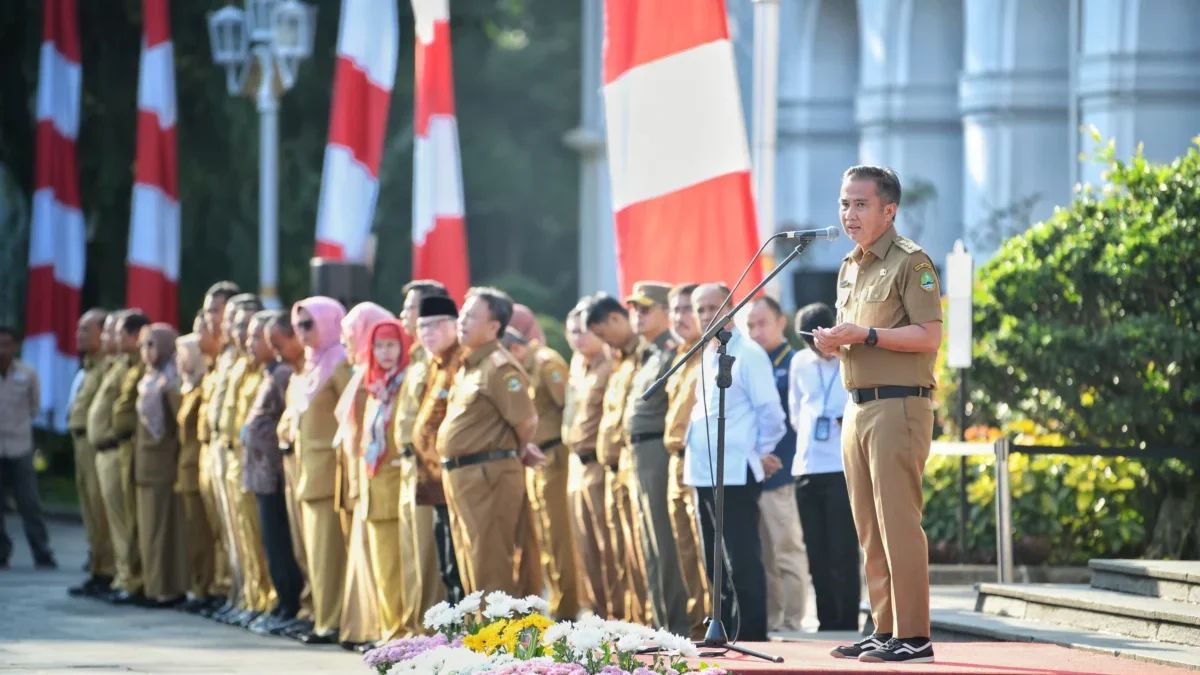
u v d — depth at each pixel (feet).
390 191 291.58
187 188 228.43
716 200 103.45
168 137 173.37
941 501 116.37
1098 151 130.93
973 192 203.00
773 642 77.15
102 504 135.95
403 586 96.12
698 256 103.71
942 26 223.51
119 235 231.50
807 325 98.68
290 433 105.40
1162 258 109.50
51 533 197.06
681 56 104.27
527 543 93.35
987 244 197.77
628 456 94.68
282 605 109.19
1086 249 112.88
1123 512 111.96
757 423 86.07
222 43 177.88
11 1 228.22
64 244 193.26
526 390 91.04
